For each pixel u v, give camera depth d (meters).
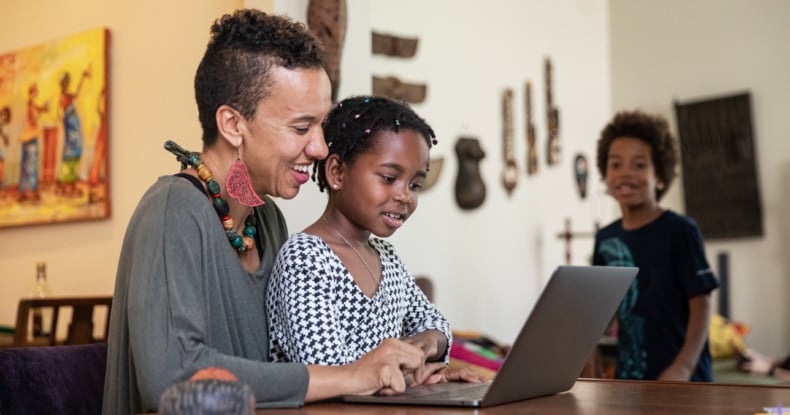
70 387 1.61
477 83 5.57
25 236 3.90
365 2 3.12
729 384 1.68
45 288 3.64
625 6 6.82
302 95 1.49
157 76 3.34
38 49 3.82
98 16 3.60
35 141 3.81
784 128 6.22
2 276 3.99
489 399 1.30
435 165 5.23
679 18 6.62
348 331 1.60
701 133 6.46
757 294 6.27
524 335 1.27
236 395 0.92
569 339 1.43
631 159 3.01
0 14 4.05
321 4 2.79
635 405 1.35
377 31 4.95
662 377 2.79
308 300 1.52
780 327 6.18
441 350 1.79
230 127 1.50
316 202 2.78
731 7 6.43
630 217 3.04
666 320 2.89
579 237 5.95
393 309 1.75
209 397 0.91
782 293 6.18
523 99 5.92
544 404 1.37
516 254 5.79
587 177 6.46
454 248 5.34
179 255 1.39
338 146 1.71
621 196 3.02
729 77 6.43
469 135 5.48
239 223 1.60
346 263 1.69
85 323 2.90
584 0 6.64
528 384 1.38
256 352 1.57
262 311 1.59
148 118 3.37
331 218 1.75
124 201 3.47
